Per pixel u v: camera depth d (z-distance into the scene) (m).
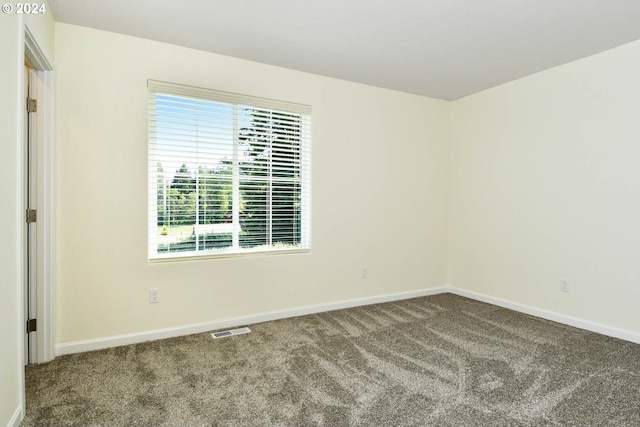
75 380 2.14
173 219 2.94
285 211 3.44
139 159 2.74
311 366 2.34
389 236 3.99
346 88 3.67
